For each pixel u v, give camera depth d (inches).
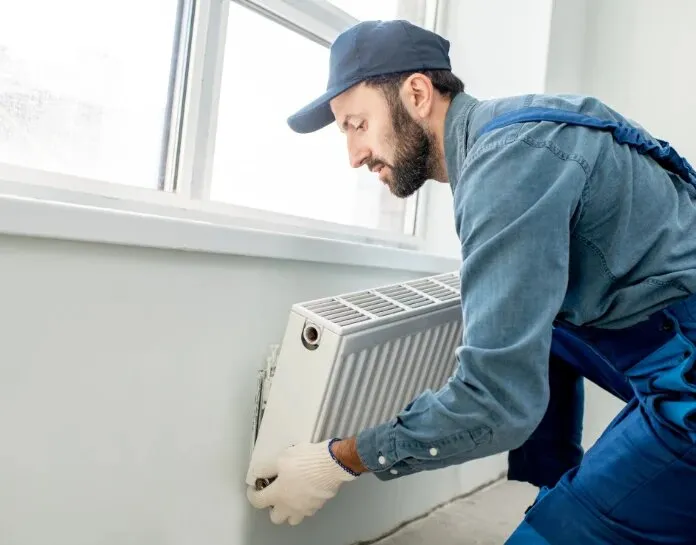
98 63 39.1
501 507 59.9
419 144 34.7
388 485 51.4
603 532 27.3
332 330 34.3
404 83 34.1
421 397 29.4
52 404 28.7
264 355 39.6
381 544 49.6
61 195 34.9
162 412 33.7
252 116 48.9
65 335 28.9
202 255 35.1
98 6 39.0
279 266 40.2
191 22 42.7
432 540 51.1
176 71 42.7
